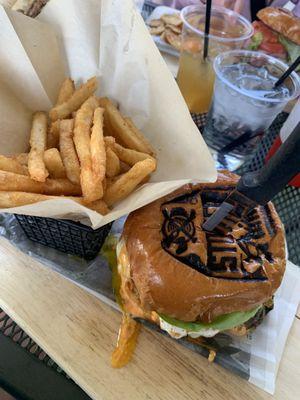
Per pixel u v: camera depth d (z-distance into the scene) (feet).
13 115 0.87
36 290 0.82
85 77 0.97
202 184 0.83
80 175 0.72
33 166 0.71
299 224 1.02
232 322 0.74
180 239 0.74
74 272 0.85
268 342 0.81
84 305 0.82
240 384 0.76
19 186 0.71
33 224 0.81
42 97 0.90
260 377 0.76
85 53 0.94
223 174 0.87
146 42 0.84
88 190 0.69
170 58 1.50
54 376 0.84
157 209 0.77
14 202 0.69
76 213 0.71
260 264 0.73
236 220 0.77
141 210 0.77
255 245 0.76
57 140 0.85
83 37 0.92
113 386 0.72
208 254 0.73
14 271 0.84
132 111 0.94
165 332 0.79
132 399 0.71
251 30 1.34
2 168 0.73
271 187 0.56
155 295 0.70
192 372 0.76
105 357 0.76
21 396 0.81
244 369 0.76
